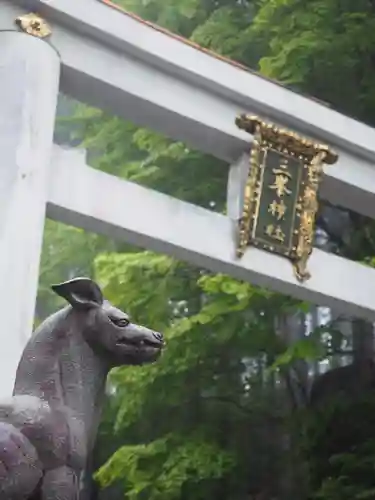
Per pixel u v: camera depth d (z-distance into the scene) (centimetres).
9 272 866
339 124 1215
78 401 592
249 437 1420
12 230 883
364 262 1403
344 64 1384
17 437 538
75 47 1022
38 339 603
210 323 1311
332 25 1409
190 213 1080
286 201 1140
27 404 561
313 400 1544
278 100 1169
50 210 970
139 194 1043
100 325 612
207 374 1370
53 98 966
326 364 1722
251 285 1302
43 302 1773
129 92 1051
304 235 1145
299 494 1399
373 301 1191
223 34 1499
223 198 1470
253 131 1125
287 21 1423
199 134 1124
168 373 1345
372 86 1403
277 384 1536
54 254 1688
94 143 1619
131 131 1577
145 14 1609
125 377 1392
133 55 1063
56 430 560
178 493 1273
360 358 1555
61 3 1005
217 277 1316
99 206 1002
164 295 1394
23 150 919
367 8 1449
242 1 1592
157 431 1430
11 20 983
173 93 1091
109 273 1393
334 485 1282
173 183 1477
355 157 1232
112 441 1564
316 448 1394
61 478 553
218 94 1130
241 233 1102
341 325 1692
